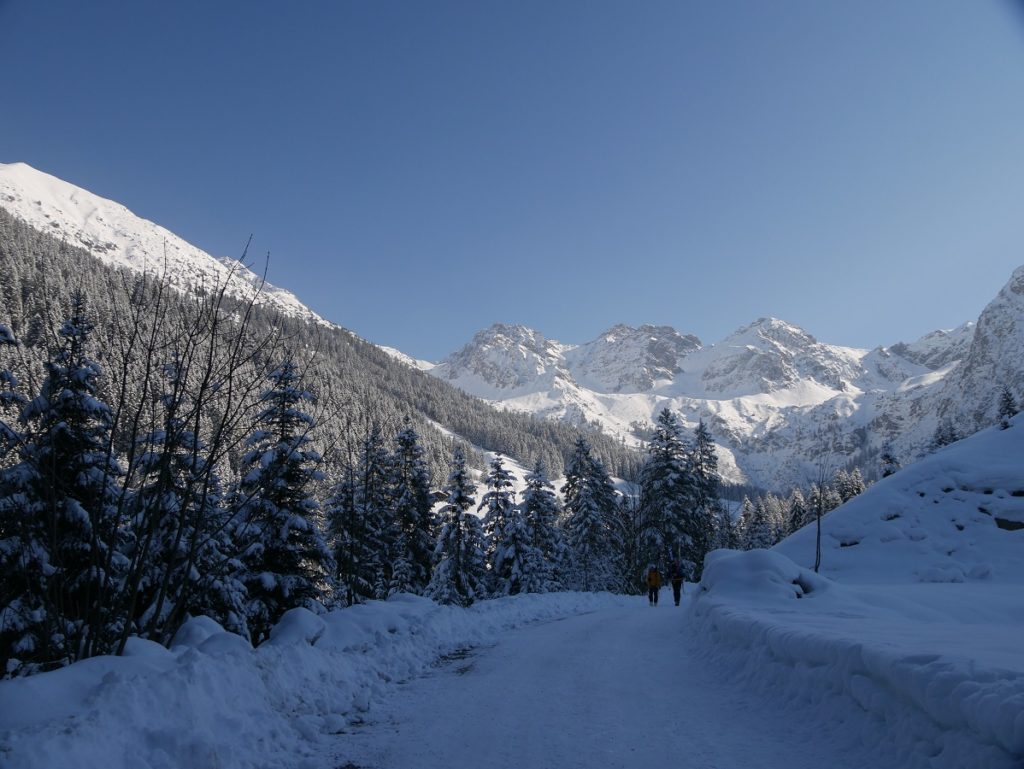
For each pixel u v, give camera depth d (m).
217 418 6.70
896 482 28.42
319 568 17.83
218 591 12.52
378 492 28.58
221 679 5.91
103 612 6.66
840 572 24.34
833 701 6.00
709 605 12.25
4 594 6.68
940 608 13.34
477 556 32.38
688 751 5.56
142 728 4.72
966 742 4.17
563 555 40.78
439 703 7.52
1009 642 6.21
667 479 37.25
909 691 4.88
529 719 6.72
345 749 5.78
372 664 8.93
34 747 3.88
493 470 35.62
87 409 9.41
